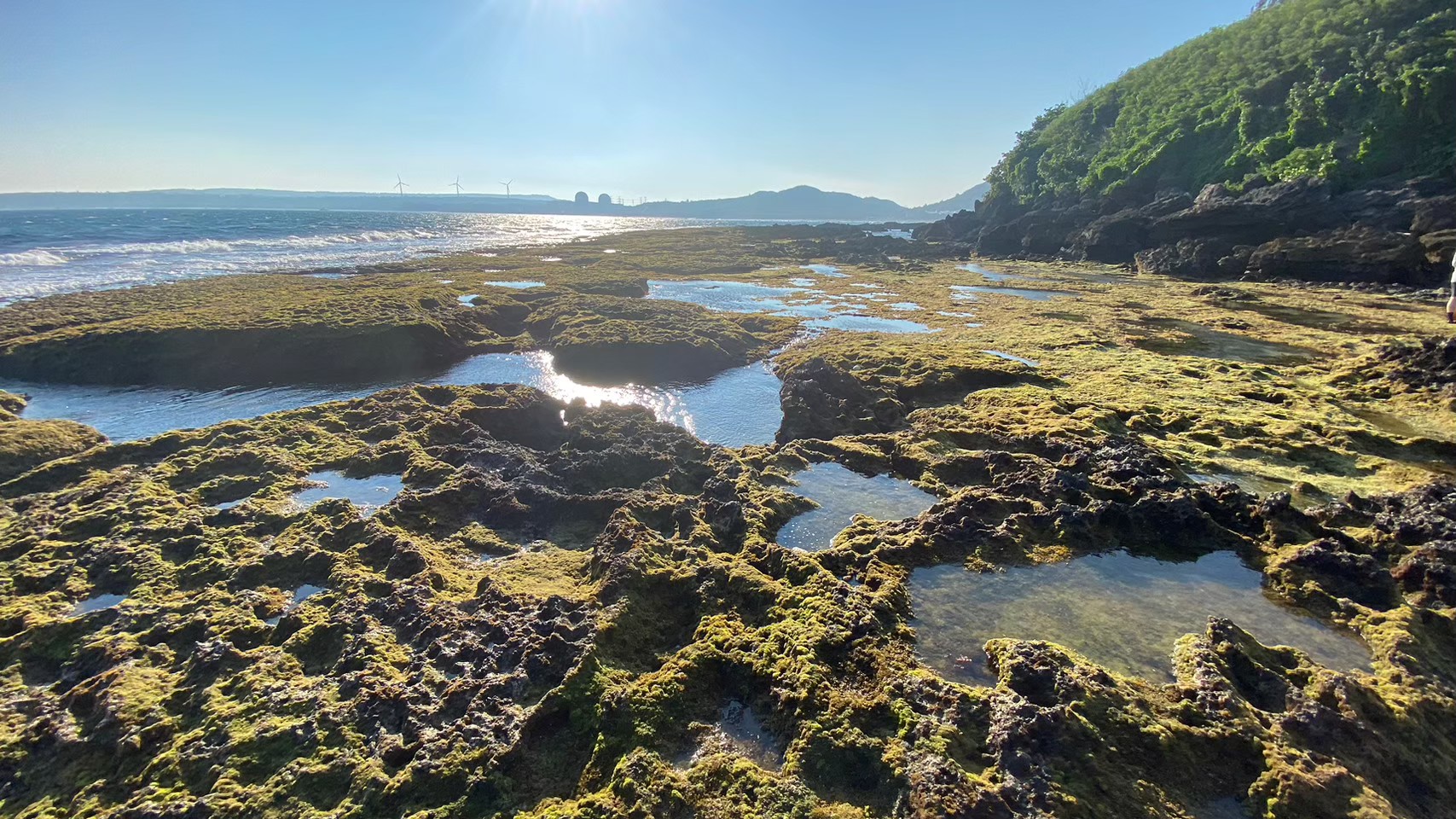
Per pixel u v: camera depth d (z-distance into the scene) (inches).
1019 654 330.3
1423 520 449.4
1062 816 245.0
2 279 1637.6
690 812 258.7
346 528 468.8
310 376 984.9
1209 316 1359.5
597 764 285.1
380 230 4249.5
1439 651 349.4
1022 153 4033.0
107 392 896.3
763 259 2721.5
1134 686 318.7
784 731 300.7
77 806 264.7
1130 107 3169.3
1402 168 1871.3
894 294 1766.7
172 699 314.8
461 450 622.8
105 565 422.3
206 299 1321.4
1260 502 496.7
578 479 584.1
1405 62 1969.7
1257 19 2896.2
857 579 420.5
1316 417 703.7
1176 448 637.3
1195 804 261.1
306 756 281.4
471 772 274.1
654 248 3088.1
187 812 257.1
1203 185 2434.8
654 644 364.8
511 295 1517.0
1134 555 459.5
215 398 884.6
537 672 327.6
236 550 446.0
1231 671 330.3
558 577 435.2
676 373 1017.5
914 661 337.1
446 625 363.6
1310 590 406.0
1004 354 1031.6
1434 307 1397.6
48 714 305.0
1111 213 2682.1
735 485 562.9
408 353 1060.5
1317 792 253.0
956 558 447.8
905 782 261.9
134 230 3297.2
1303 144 2124.8
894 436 676.1
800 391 787.4
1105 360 971.3
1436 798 268.8
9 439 621.6
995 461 597.3
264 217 5482.3
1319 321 1300.4
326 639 358.0
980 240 3097.9
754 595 394.0
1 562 425.4
